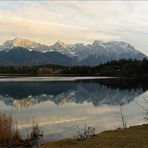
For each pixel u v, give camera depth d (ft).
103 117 108.37
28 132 75.41
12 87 275.80
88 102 166.20
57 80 410.11
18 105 151.74
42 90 251.39
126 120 99.55
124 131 61.72
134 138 54.60
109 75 607.37
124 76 543.80
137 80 404.77
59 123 94.58
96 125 90.58
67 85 311.88
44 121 98.84
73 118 106.73
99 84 325.42
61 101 172.96
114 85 305.12
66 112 124.88
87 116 111.65
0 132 61.62
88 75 654.94
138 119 101.19
